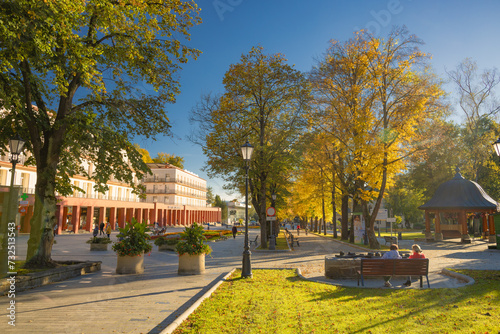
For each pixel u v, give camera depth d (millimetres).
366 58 22328
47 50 8070
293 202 48156
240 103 23484
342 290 8656
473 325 5438
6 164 35000
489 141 36875
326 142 24391
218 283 9594
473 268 12672
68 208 49062
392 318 5945
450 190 32312
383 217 23125
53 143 11344
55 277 9953
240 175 24844
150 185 80125
